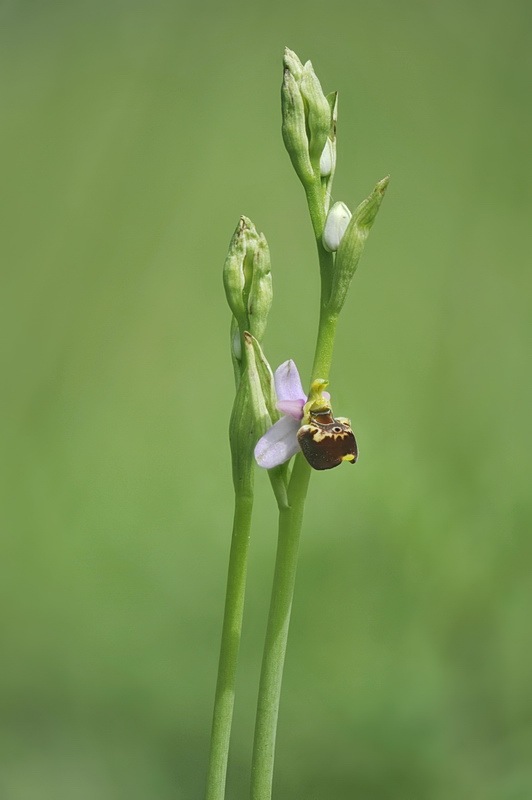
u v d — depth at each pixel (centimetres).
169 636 92
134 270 113
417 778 86
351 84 129
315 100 72
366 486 95
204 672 90
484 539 95
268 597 93
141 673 90
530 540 94
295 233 118
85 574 95
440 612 92
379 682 89
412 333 112
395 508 95
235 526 73
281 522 72
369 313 113
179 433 108
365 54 130
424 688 89
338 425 71
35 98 117
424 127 127
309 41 131
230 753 87
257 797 73
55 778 87
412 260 117
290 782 86
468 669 90
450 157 124
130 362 111
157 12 124
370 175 124
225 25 128
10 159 114
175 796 87
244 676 90
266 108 125
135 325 112
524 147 116
